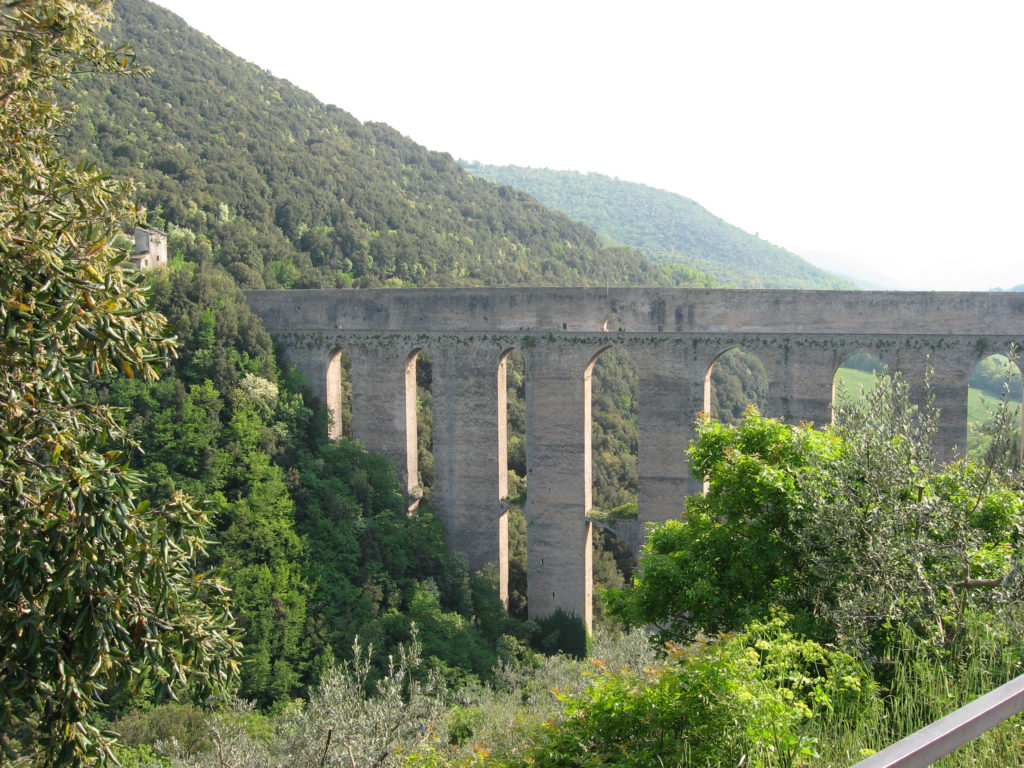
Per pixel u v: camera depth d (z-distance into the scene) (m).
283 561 39.53
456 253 96.62
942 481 19.55
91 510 11.63
